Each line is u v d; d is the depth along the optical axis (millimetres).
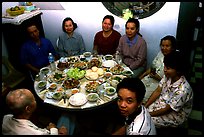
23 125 1734
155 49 3998
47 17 4250
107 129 2869
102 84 2590
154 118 2324
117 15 3859
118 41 3666
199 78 3941
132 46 3428
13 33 3742
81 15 4066
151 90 2898
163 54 2822
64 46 3918
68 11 4074
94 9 3943
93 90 2441
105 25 3463
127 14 3789
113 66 2994
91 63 3043
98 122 3004
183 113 2248
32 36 3330
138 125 1501
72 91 2471
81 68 2955
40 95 2443
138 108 1570
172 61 2035
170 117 2275
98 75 2787
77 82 2607
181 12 3205
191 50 3498
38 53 3467
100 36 3703
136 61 3447
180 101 2100
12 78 3451
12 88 3340
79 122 3010
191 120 2975
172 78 2172
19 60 4012
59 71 2957
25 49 3395
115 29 4035
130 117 1575
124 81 1552
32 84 3746
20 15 3604
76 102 2264
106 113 3170
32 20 3861
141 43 3377
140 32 3918
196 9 3137
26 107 1790
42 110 3338
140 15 3766
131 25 3219
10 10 3592
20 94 1795
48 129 2184
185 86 2104
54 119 3148
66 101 2340
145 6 3736
